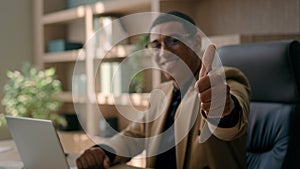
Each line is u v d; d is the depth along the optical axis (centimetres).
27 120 101
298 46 146
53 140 96
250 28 257
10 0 377
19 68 383
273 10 244
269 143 147
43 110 313
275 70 148
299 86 144
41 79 321
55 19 367
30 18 392
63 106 393
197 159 125
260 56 153
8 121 109
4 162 142
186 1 285
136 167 133
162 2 274
